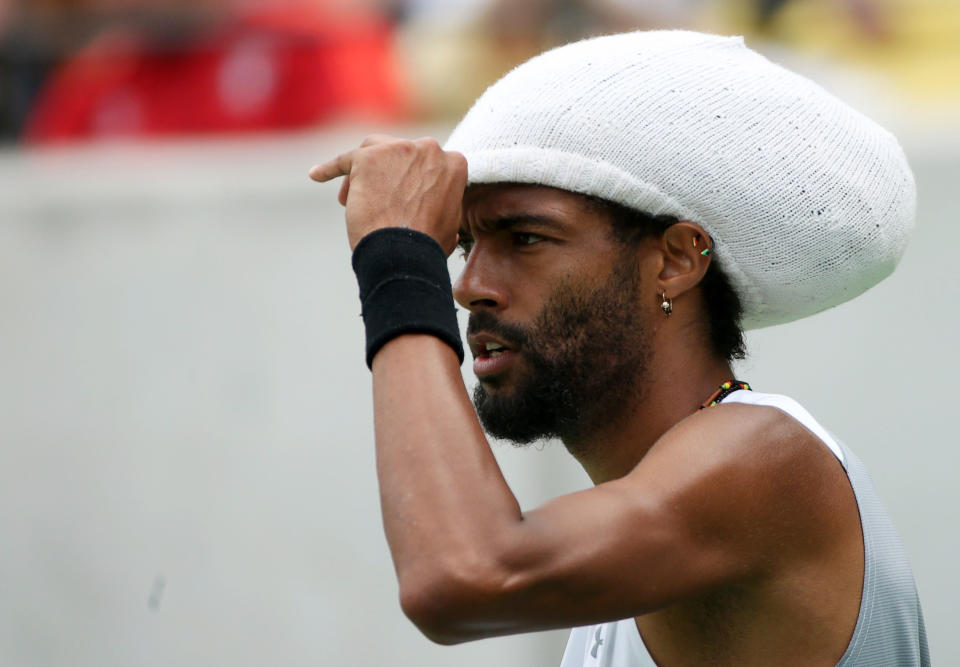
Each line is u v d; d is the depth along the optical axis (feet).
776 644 20.90
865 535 21.27
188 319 47.65
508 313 21.85
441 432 19.60
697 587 19.81
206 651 46.96
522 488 44.09
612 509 19.25
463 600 18.75
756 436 20.36
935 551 43.24
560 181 21.22
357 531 46.11
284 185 47.42
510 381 22.00
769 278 22.11
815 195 21.53
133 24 53.21
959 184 43.65
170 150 50.03
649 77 21.34
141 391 47.85
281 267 47.19
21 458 48.52
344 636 46.03
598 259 21.53
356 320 46.52
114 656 47.60
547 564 18.83
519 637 45.14
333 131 51.90
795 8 56.39
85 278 48.37
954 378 43.37
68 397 48.39
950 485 43.16
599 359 21.76
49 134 53.83
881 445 43.60
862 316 43.75
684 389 22.18
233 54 52.34
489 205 21.83
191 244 47.75
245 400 47.16
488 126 21.79
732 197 21.27
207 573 47.11
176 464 47.57
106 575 47.83
